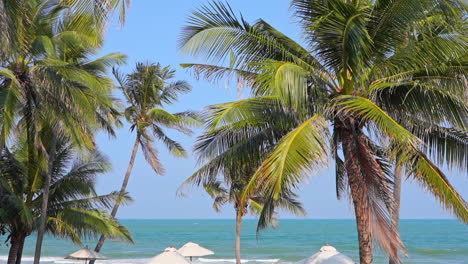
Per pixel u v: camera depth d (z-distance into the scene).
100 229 18.08
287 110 10.66
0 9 6.76
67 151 18.81
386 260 42.34
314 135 9.40
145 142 24.27
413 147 9.50
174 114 23.64
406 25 9.89
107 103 16.58
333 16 9.91
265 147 11.46
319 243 72.38
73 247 61.78
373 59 10.38
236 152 11.51
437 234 99.19
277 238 85.75
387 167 11.30
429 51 9.93
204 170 11.92
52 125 15.41
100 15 4.99
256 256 52.56
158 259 19.72
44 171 18.22
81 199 18.55
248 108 10.93
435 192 10.50
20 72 14.03
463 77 10.19
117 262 43.47
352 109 9.72
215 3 10.15
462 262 46.06
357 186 10.16
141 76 23.41
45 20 14.97
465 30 9.88
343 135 10.47
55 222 18.69
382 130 9.59
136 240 81.00
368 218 9.78
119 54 16.53
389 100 10.91
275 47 10.89
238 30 10.52
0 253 50.59
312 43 10.70
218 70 11.91
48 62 13.79
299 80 9.35
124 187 23.12
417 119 11.29
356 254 55.25
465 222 10.19
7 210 16.75
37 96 14.49
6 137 12.38
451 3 9.12
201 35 10.39
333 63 10.73
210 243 72.88
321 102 10.27
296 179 8.83
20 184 18.08
